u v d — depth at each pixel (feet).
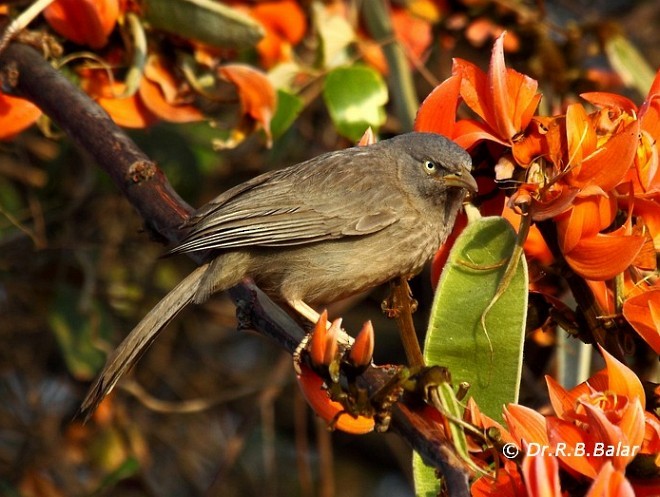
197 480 50.78
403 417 21.15
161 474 50.47
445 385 20.68
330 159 33.22
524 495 20.44
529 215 23.57
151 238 29.40
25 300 47.06
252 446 53.42
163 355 50.26
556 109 41.50
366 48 39.14
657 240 24.95
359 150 33.71
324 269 31.81
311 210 31.63
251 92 33.91
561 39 44.14
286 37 39.70
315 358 21.67
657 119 24.85
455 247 23.95
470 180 27.58
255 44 33.83
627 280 25.25
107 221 46.32
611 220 24.48
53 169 46.37
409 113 37.88
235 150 48.83
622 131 23.57
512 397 23.29
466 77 26.21
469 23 43.37
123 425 47.44
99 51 34.60
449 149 29.07
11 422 47.24
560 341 30.86
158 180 29.14
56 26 33.71
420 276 37.65
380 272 32.40
